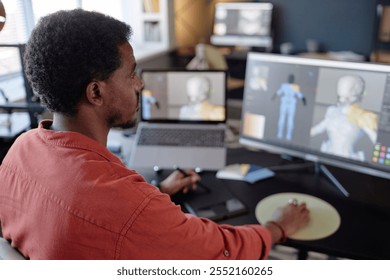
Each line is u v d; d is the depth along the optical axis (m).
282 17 4.47
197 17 4.45
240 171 1.42
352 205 1.20
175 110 1.61
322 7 4.25
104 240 0.64
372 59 3.79
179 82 1.58
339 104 1.27
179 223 0.70
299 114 1.37
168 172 1.42
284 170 1.44
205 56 3.33
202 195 1.26
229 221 1.12
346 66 1.23
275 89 1.41
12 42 1.47
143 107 1.60
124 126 0.80
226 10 4.40
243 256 0.82
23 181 0.73
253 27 4.34
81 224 0.64
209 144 1.50
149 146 1.50
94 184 0.66
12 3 1.96
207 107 1.60
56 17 0.69
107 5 3.43
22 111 1.55
